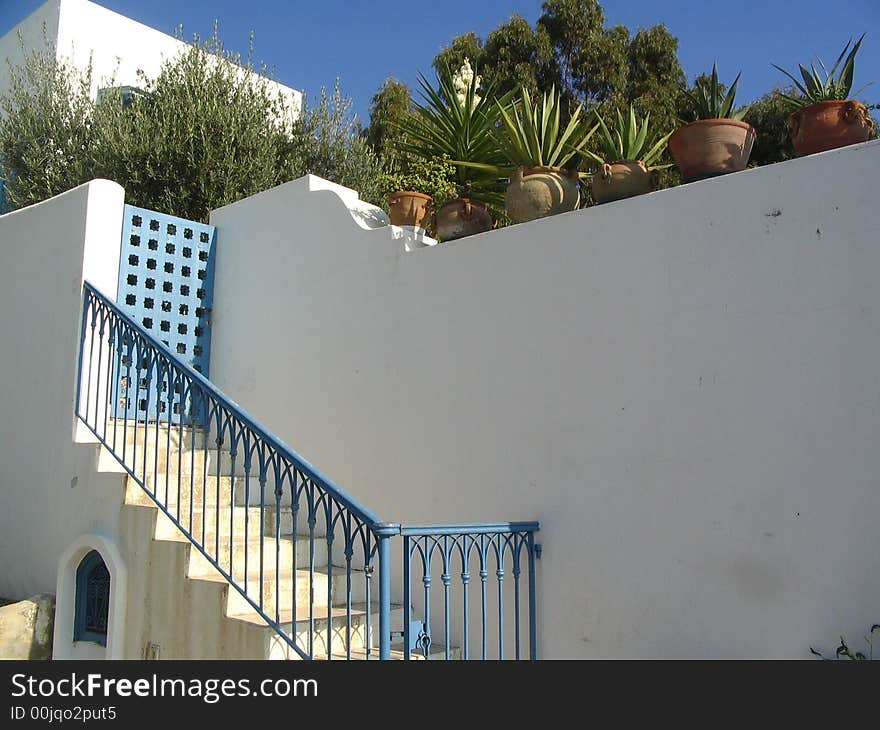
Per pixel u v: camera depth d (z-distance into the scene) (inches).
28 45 447.2
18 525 247.9
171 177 364.5
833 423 148.0
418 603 206.7
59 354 243.0
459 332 210.5
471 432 203.6
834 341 149.7
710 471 162.2
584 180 291.4
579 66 644.1
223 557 198.5
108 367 224.2
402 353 223.5
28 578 239.0
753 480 156.4
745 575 155.3
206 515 201.8
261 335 266.1
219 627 174.6
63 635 213.9
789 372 154.6
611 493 175.9
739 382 160.7
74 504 224.4
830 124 165.5
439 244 219.1
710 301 166.7
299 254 258.8
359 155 435.5
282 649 165.9
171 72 393.7
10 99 410.3
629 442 174.7
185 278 277.4
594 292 185.2
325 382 242.8
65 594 215.8
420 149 293.1
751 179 164.1
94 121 385.1
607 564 174.6
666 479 168.2
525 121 222.2
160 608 190.4
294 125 430.6
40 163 383.6
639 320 176.7
